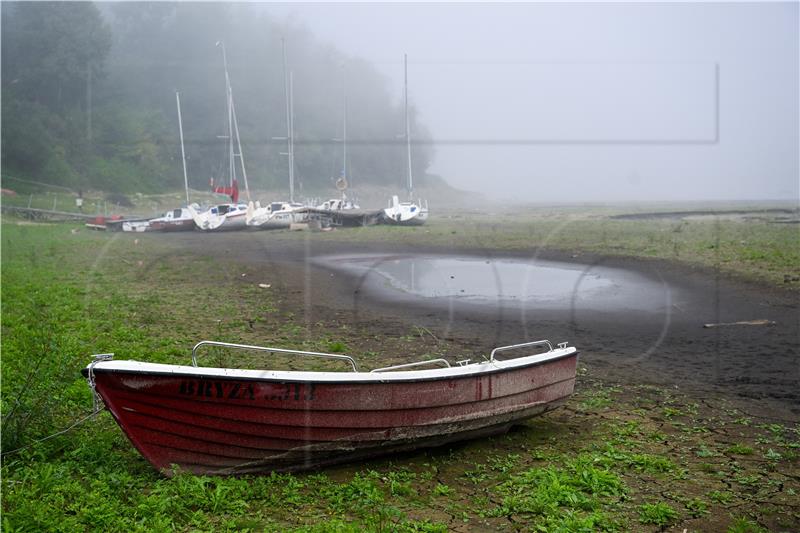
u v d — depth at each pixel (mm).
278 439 6094
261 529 5250
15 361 9508
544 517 5496
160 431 6004
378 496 5684
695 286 16719
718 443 7266
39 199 50812
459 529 5309
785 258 19672
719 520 5539
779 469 6570
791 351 11047
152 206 58562
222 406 5938
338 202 43094
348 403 6117
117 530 5094
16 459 6344
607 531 5289
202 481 5844
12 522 5000
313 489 5992
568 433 7523
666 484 6219
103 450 6543
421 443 6656
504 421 7051
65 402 8008
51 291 16719
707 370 10117
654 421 7949
